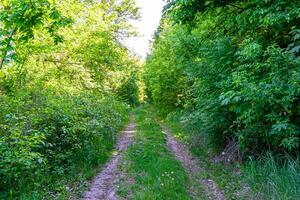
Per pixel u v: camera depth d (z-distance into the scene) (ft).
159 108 83.97
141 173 24.62
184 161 30.58
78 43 43.42
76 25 43.75
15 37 22.04
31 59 35.70
